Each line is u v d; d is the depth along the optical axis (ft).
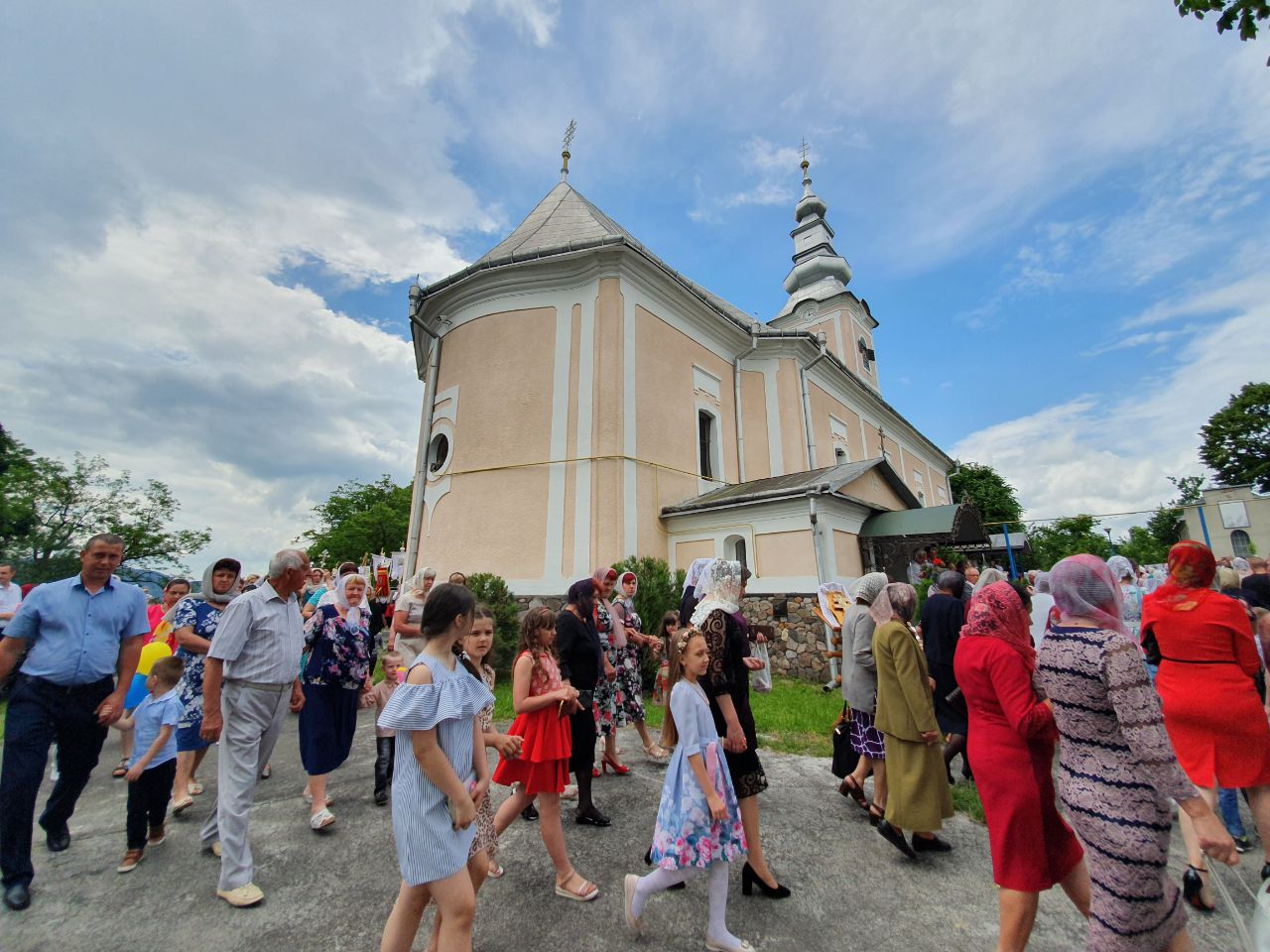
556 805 11.74
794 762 20.17
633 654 21.39
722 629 11.97
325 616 15.48
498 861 13.15
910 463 98.32
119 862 13.03
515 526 40.37
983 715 9.34
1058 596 8.71
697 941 10.19
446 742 8.57
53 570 110.73
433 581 19.99
